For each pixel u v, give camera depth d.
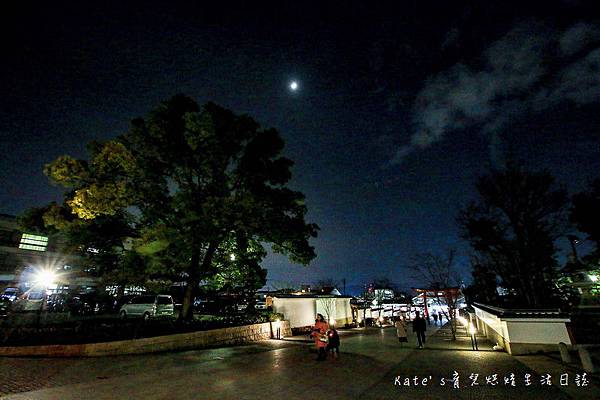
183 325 17.89
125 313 24.22
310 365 12.95
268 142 20.88
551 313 15.12
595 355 12.77
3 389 8.66
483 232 23.06
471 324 17.91
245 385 9.57
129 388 9.00
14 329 15.14
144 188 18.50
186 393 8.63
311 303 32.06
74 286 29.25
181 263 18.56
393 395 8.72
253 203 18.83
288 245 21.41
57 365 11.55
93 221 18.78
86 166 18.47
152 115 19.22
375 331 32.69
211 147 19.25
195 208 18.67
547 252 22.89
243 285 23.81
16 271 31.58
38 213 19.28
